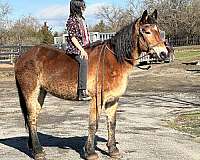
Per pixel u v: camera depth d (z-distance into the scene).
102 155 7.66
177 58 43.06
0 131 10.52
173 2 77.00
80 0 7.09
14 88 22.39
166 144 8.80
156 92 19.25
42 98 7.75
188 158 7.59
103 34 34.78
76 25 7.09
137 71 31.39
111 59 6.95
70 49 7.14
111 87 6.95
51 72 7.28
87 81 6.98
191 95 17.81
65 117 12.79
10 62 34.91
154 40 6.74
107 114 7.38
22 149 8.39
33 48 7.72
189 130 10.48
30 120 7.47
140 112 13.57
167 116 12.73
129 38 6.87
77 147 8.47
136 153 7.95
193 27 73.06
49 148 8.39
